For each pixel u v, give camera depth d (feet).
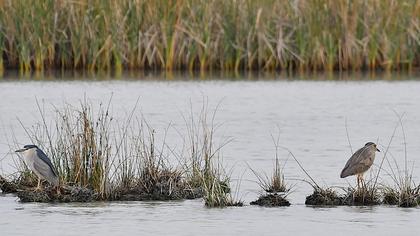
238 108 322.55
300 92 362.53
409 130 275.59
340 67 426.10
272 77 407.64
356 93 360.48
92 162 187.32
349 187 186.19
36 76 403.95
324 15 424.46
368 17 426.51
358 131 274.36
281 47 423.23
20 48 422.82
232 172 211.00
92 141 188.14
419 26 425.28
